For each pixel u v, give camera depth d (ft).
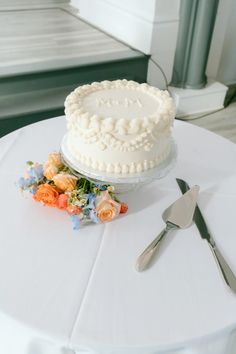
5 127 5.25
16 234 2.02
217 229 2.12
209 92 6.78
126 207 2.18
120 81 2.68
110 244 1.99
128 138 2.14
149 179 2.23
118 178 2.21
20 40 6.40
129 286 1.76
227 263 1.90
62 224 2.11
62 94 5.92
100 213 2.04
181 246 1.99
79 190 2.04
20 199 2.26
